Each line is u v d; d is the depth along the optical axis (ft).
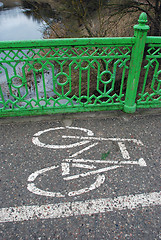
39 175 8.46
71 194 7.73
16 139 10.29
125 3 26.76
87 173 8.57
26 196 7.66
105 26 27.14
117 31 29.48
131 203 7.45
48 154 9.45
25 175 8.45
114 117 12.00
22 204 7.39
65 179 8.30
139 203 7.46
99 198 7.61
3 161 9.07
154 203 7.47
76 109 11.85
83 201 7.50
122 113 12.30
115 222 6.89
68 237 6.49
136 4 27.66
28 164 8.94
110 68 24.59
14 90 25.75
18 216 7.03
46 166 8.86
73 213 7.14
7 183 8.12
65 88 27.32
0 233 6.57
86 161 9.12
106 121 11.66
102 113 12.32
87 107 11.91
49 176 8.42
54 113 11.80
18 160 9.12
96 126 11.27
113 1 26.89
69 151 9.62
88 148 9.81
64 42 9.52
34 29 46.29
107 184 8.12
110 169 8.75
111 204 7.41
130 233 6.59
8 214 7.08
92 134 10.68
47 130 10.92
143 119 11.84
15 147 9.81
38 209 7.23
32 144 10.00
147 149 9.80
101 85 26.45
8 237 6.47
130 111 12.13
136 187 8.02
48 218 6.98
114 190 7.89
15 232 6.60
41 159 9.19
